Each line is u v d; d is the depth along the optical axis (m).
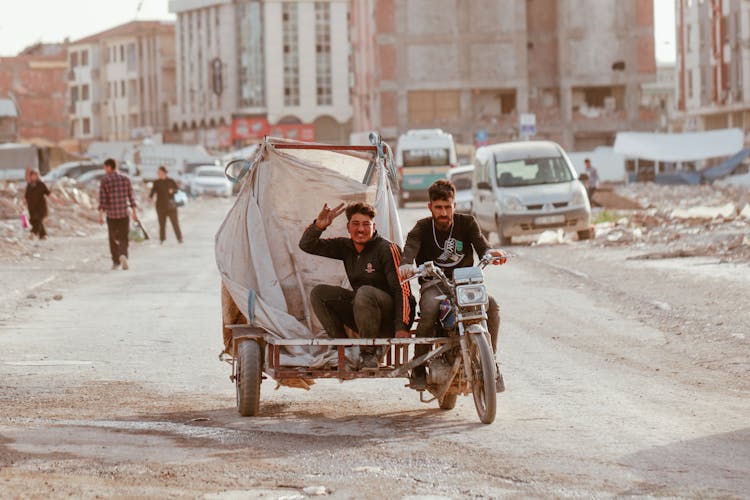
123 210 29.14
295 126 171.75
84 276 27.30
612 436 9.52
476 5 113.88
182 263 31.11
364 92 131.75
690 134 85.88
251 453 8.98
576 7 113.88
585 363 13.95
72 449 9.15
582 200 35.94
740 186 77.12
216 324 18.31
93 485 7.87
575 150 115.94
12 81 194.88
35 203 40.53
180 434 9.84
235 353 11.53
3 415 10.84
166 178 39.25
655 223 38.53
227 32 175.12
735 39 107.81
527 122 48.78
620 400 11.39
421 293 10.62
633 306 19.47
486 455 8.80
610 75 114.19
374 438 9.59
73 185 65.69
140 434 9.84
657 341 15.62
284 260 11.74
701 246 29.09
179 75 188.25
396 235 11.88
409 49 114.06
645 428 9.87
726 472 8.13
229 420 10.59
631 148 85.75
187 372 13.73
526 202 35.69
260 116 174.38
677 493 7.51
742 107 106.56
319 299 10.83
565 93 114.25
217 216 62.12
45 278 26.17
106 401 11.73
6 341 16.42
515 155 37.59
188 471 8.30
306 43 175.25
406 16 113.75
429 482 7.89
